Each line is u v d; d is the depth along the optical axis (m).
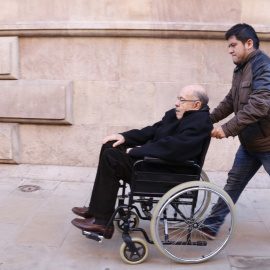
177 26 4.03
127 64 4.21
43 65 4.27
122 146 2.97
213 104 4.24
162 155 2.52
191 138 2.54
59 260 2.68
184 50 4.16
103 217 2.68
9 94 4.29
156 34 4.09
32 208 3.53
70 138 4.38
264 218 3.43
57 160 4.42
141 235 3.09
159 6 4.07
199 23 4.05
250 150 2.89
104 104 4.29
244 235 3.10
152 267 2.63
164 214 2.80
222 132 2.64
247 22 4.09
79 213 2.95
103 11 4.11
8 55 4.22
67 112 4.27
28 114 4.29
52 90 4.22
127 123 4.30
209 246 2.88
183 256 2.73
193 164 2.59
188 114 2.66
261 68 2.60
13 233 3.05
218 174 4.30
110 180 2.65
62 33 4.14
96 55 4.21
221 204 2.85
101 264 2.65
